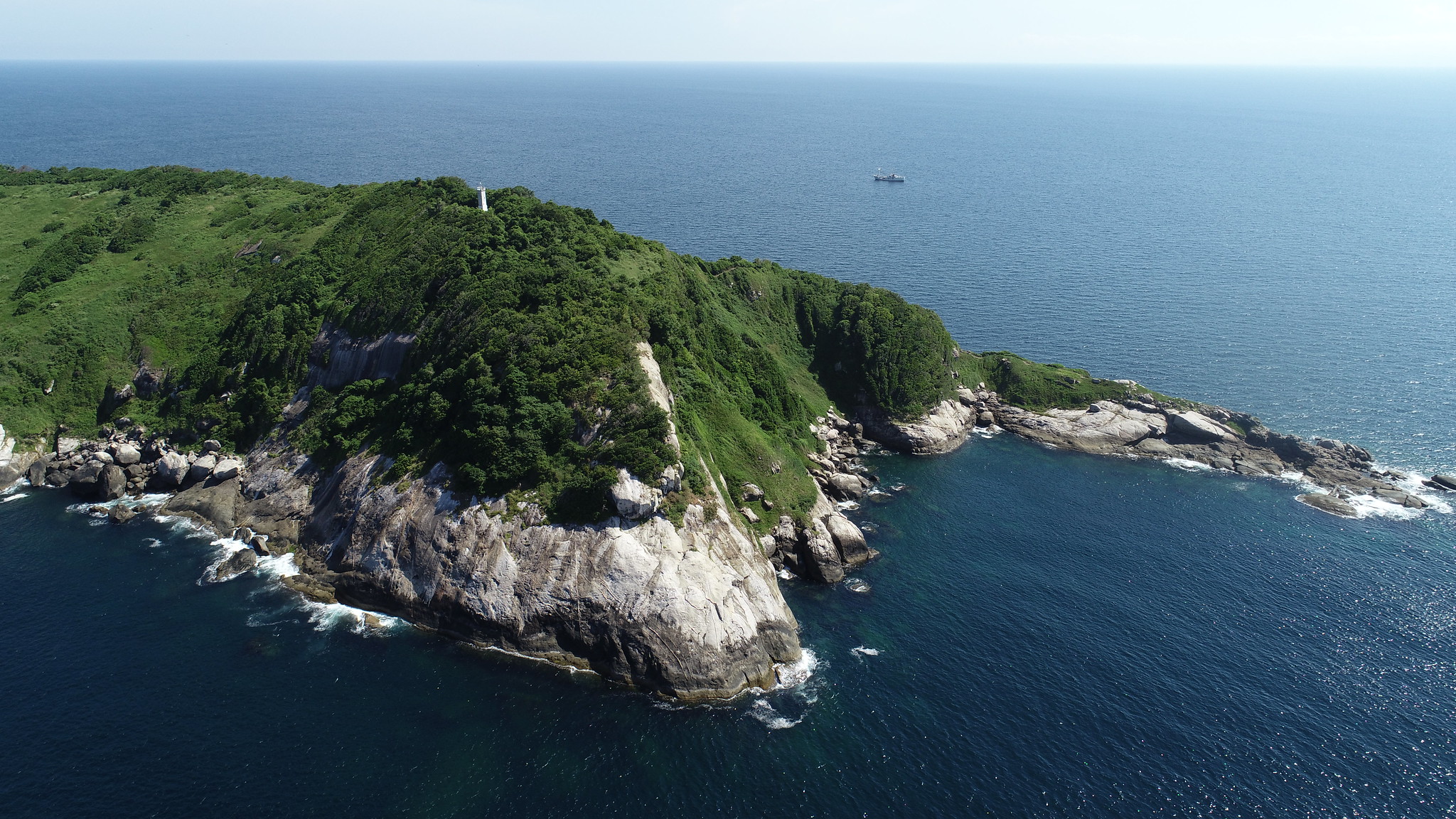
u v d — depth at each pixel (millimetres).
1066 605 76438
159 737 56656
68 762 54156
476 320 86438
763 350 114500
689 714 61875
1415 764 57750
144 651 65312
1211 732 60531
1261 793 55250
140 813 50531
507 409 76250
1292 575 81312
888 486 102438
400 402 84688
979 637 71688
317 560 76875
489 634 67625
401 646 67125
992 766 57219
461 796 52969
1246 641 70938
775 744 59000
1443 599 77062
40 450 96000
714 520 74250
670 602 66500
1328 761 57969
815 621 74250
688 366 95500
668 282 107062
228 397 97562
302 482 85438
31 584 73625
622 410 76000
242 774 53844
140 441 96062
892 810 53438
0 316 110188
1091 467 108812
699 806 53156
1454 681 66000
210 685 61875
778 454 94875
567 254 99875
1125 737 59906
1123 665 67750
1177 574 81625
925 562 84188
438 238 106750
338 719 59000
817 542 82062
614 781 54938
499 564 69000
